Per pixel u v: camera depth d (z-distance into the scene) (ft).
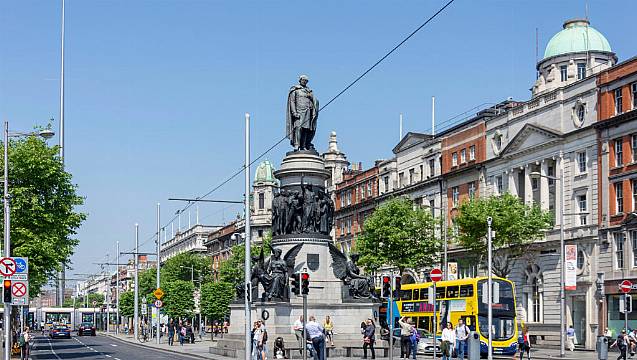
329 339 151.74
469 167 277.03
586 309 218.79
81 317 511.40
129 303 478.18
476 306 171.94
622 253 208.64
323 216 164.86
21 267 116.67
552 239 233.55
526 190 247.50
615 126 212.23
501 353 187.42
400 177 331.57
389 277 112.06
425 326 195.21
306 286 114.62
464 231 226.79
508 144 254.47
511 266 252.42
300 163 165.07
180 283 398.83
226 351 166.61
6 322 115.34
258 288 163.63
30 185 190.70
